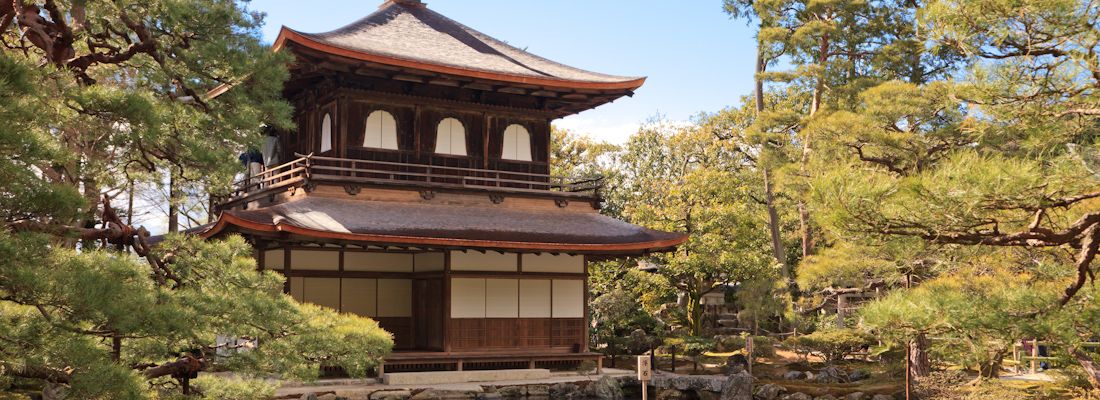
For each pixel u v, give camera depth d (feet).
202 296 44.21
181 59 50.98
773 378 97.96
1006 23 36.86
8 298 31.48
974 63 39.34
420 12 117.19
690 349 105.29
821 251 79.82
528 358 93.56
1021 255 43.75
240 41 52.60
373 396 79.36
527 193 101.71
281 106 55.57
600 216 106.11
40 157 29.99
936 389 76.84
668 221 123.95
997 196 33.55
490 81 98.32
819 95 135.64
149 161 50.65
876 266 66.90
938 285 40.29
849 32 135.13
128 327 33.24
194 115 51.06
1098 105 36.68
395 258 95.09
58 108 40.47
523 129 108.06
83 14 52.90
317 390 77.20
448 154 102.78
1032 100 37.91
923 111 86.22
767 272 120.16
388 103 100.01
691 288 127.13
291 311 48.88
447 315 90.27
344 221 85.71
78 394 32.37
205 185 55.01
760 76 131.64
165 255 47.75
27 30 46.52
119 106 39.93
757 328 117.80
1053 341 35.88
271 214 83.41
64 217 31.71
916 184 34.45
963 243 38.04
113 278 34.55
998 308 35.35
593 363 97.45
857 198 35.86
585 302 98.58
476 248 87.97
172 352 48.47
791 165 92.43
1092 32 35.50
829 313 136.87
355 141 97.55
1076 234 35.83
